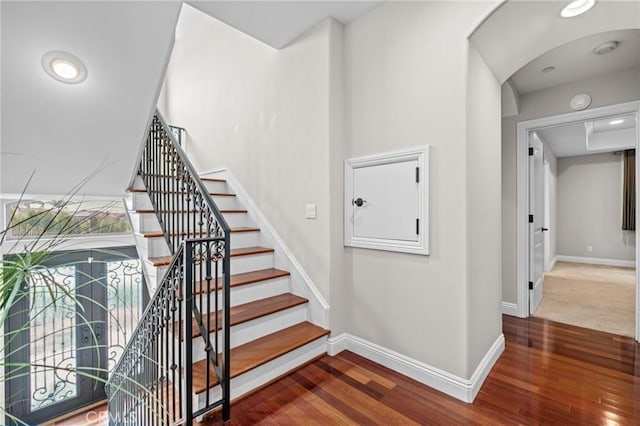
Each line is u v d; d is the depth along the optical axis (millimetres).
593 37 2402
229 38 3736
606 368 2230
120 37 1855
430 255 2043
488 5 1781
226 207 3504
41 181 2586
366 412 1782
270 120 3084
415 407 1821
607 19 1857
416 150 2086
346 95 2553
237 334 2191
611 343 2658
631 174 6461
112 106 2223
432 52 2023
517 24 1869
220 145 3912
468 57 1891
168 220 2455
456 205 1915
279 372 2127
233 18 2477
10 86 1873
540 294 3902
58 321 3055
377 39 2336
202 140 4301
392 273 2258
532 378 2107
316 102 2576
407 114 2154
